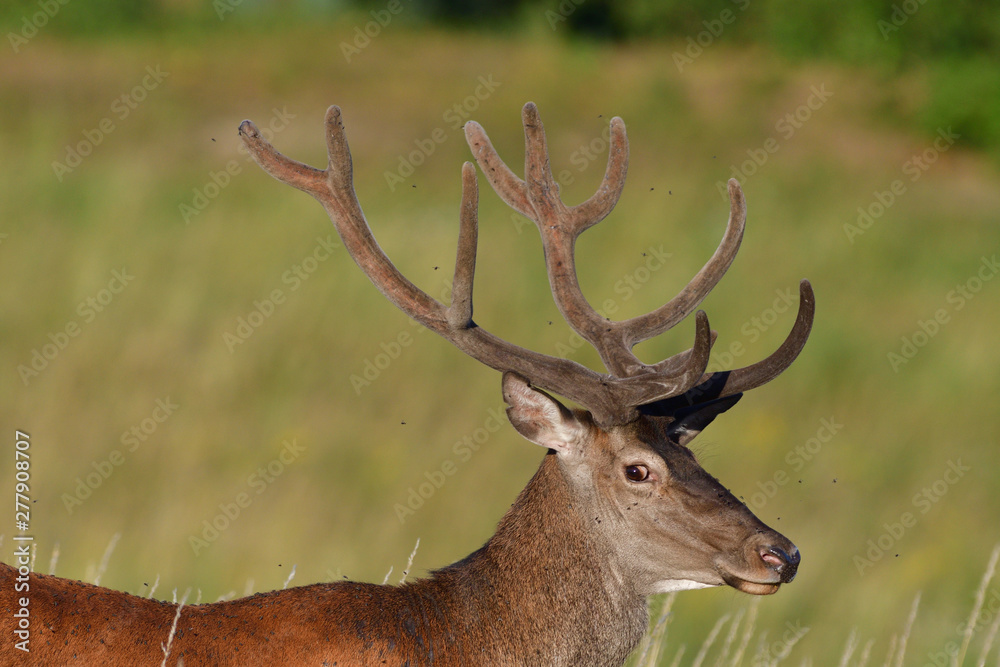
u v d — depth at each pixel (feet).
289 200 98.17
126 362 66.95
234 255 83.20
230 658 26.13
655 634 34.73
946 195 130.41
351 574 52.29
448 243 90.53
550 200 33.76
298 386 67.56
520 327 78.07
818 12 173.37
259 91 139.95
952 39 165.58
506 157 126.82
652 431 29.73
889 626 52.13
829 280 94.12
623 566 29.76
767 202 115.03
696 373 27.99
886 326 85.25
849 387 74.64
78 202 92.43
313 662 26.55
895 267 100.58
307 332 72.28
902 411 72.69
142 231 86.33
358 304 76.89
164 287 76.43
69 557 49.98
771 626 50.88
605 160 128.47
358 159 124.36
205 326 72.13
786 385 74.23
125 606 26.23
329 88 142.82
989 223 121.49
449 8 207.82
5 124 121.29
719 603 51.47
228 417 64.18
